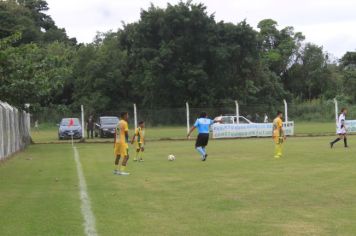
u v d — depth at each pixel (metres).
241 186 12.29
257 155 21.27
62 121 38.28
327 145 26.30
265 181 13.09
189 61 60.91
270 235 7.41
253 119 39.16
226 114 39.31
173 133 39.12
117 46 69.94
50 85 28.67
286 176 14.01
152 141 33.47
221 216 8.79
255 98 66.19
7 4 74.81
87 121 39.41
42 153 24.34
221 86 61.59
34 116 44.22
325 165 16.66
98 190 11.95
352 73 82.06
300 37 86.00
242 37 61.34
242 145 28.08
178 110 39.47
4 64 23.69
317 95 85.69
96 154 23.44
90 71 65.19
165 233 7.61
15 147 24.38
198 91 60.66
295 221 8.30
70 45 82.38
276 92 72.25
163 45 59.25
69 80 66.25
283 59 84.00
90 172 15.80
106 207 9.72
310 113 40.72
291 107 40.38
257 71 67.12
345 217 8.55
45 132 46.03
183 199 10.58
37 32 74.31
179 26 60.44
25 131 29.47
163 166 17.45
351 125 37.84
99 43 76.81
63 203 10.17
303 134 37.00
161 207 9.69
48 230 7.82
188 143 31.17
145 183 13.12
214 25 60.16
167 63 59.59
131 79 63.72
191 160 19.59
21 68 26.44
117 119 39.66
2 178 14.33
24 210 9.44
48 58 29.66
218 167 16.78
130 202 10.27
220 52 59.06
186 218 8.65
